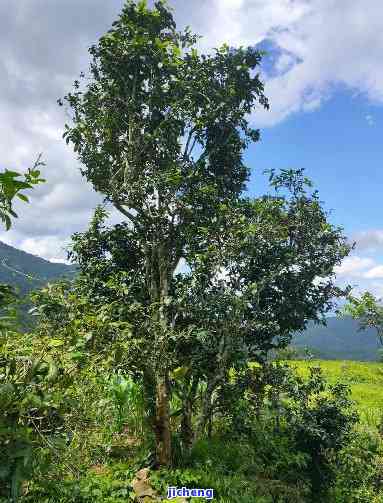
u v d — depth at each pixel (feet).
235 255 31.07
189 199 31.65
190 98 31.94
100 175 32.91
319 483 32.19
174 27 33.19
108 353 16.87
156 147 32.65
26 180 9.57
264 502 27.09
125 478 27.53
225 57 33.73
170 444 29.12
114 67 32.07
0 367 11.56
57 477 17.04
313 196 34.86
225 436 35.73
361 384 73.72
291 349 38.96
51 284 16.80
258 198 34.37
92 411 20.99
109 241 35.24
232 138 34.50
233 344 30.86
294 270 33.76
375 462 36.47
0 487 10.98
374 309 29.84
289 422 32.68
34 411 11.59
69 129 32.81
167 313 30.37
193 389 32.99
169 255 33.12
